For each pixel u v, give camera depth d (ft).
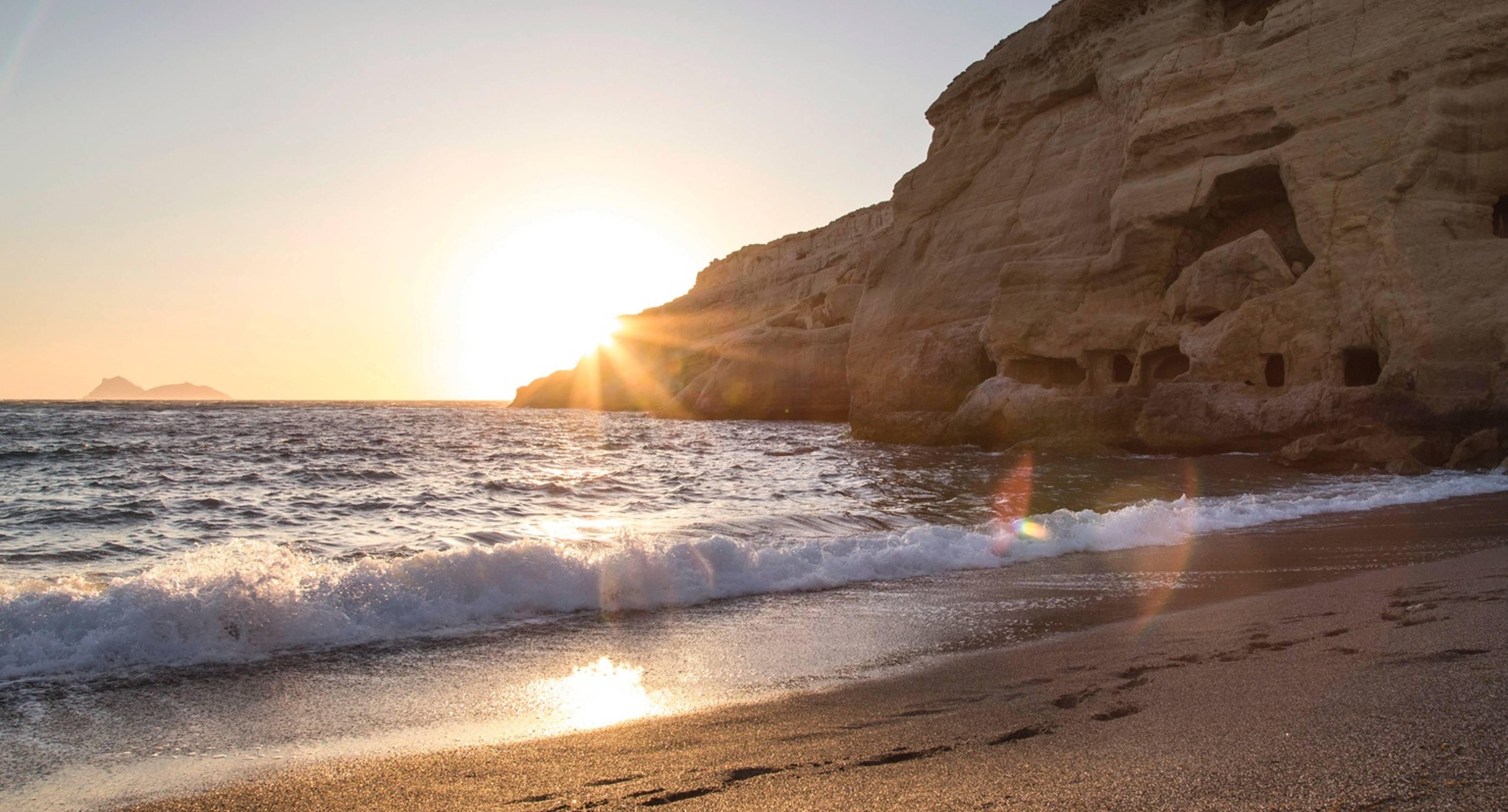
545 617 23.13
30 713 15.30
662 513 51.06
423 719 15.17
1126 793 10.88
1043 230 129.08
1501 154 81.87
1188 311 99.60
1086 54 126.62
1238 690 15.19
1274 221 99.81
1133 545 35.45
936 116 157.38
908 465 88.33
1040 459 94.22
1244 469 75.46
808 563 28.99
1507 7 81.61
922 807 10.68
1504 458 67.21
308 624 20.51
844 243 295.48
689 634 21.31
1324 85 90.89
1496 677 15.16
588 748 13.51
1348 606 22.45
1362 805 10.21
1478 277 77.00
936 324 140.05
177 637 19.07
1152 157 106.32
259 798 11.80
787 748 13.19
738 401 235.40
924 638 20.74
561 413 348.79
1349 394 78.38
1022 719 14.21
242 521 48.67
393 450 119.55
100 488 67.82
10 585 21.77
